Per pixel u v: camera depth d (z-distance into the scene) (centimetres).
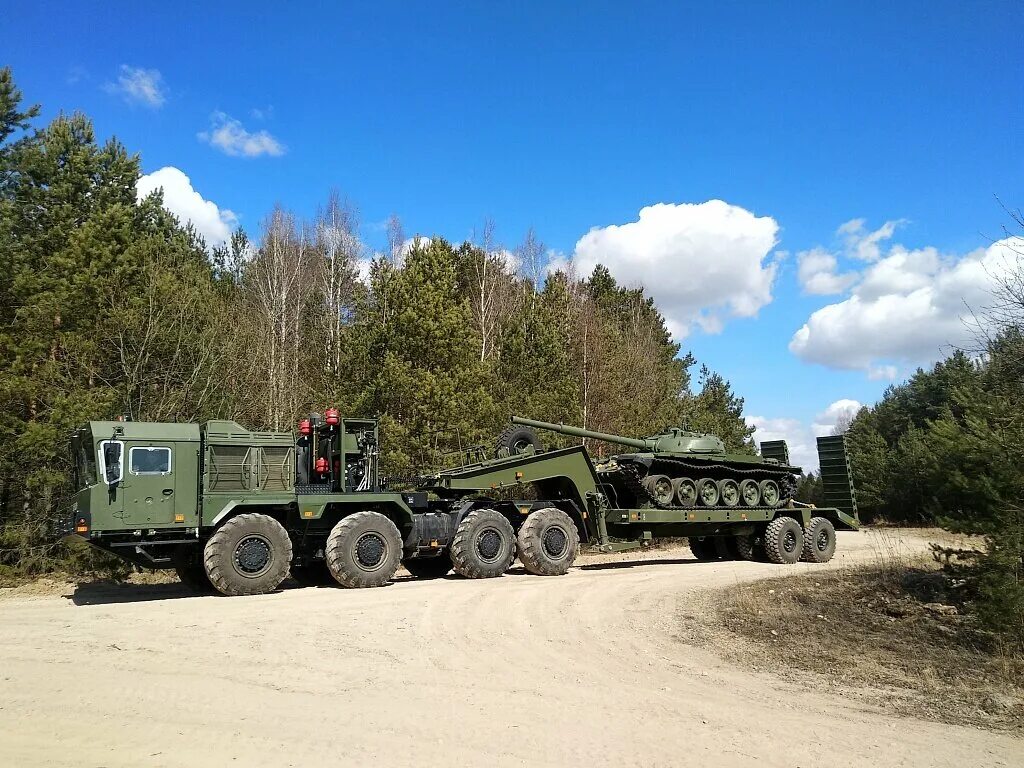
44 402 1642
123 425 1271
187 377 1981
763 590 1412
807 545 2019
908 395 5053
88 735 592
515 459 1698
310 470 1490
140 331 1866
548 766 540
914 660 892
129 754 551
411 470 2239
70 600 1315
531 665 840
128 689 719
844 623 1112
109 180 2247
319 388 2862
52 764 528
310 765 535
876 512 4459
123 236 1898
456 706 677
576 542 1703
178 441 1307
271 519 1352
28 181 2038
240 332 2500
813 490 4803
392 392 2328
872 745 596
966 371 1167
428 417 2305
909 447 4150
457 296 3125
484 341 3372
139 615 1097
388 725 623
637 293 4725
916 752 582
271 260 3750
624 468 1897
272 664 821
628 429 3070
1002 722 664
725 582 1530
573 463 1778
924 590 1334
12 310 1691
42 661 826
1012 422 1049
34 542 1650
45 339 1683
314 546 1505
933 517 1159
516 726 625
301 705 674
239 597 1285
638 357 3512
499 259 4041
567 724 633
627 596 1334
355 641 937
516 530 1697
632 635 1024
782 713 678
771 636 1025
